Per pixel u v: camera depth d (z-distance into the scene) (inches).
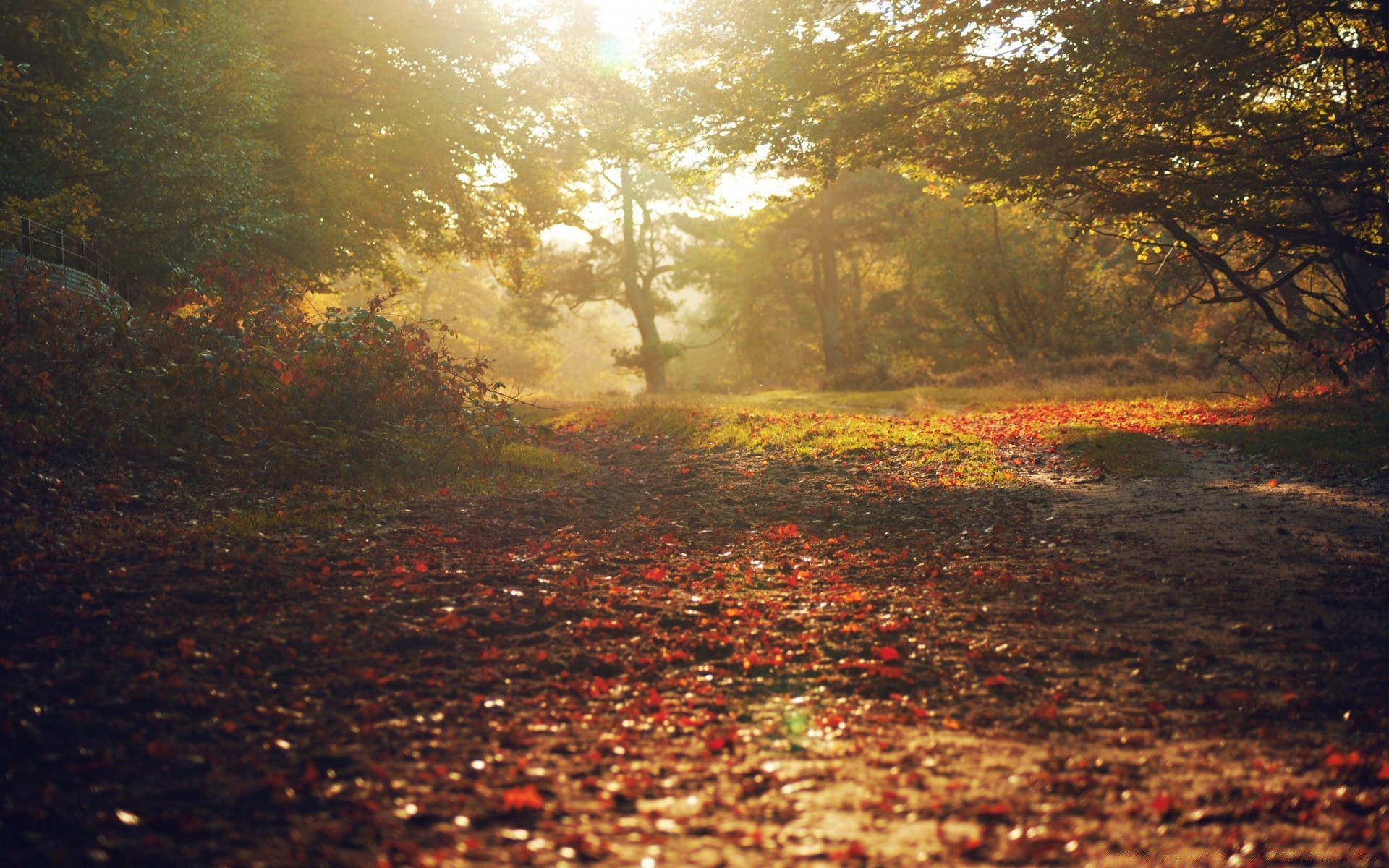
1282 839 129.2
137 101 601.0
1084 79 549.3
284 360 418.6
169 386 376.2
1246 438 535.5
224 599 232.5
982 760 159.5
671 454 581.3
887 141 624.1
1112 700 189.8
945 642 226.4
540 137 1075.9
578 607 249.1
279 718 169.2
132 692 175.6
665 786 147.5
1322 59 545.3
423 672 197.8
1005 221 1616.6
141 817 130.0
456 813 135.3
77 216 525.7
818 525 375.2
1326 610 244.5
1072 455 526.6
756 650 221.6
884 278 2353.6
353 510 335.6
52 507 289.0
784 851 124.0
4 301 361.7
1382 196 601.6
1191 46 517.3
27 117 484.4
